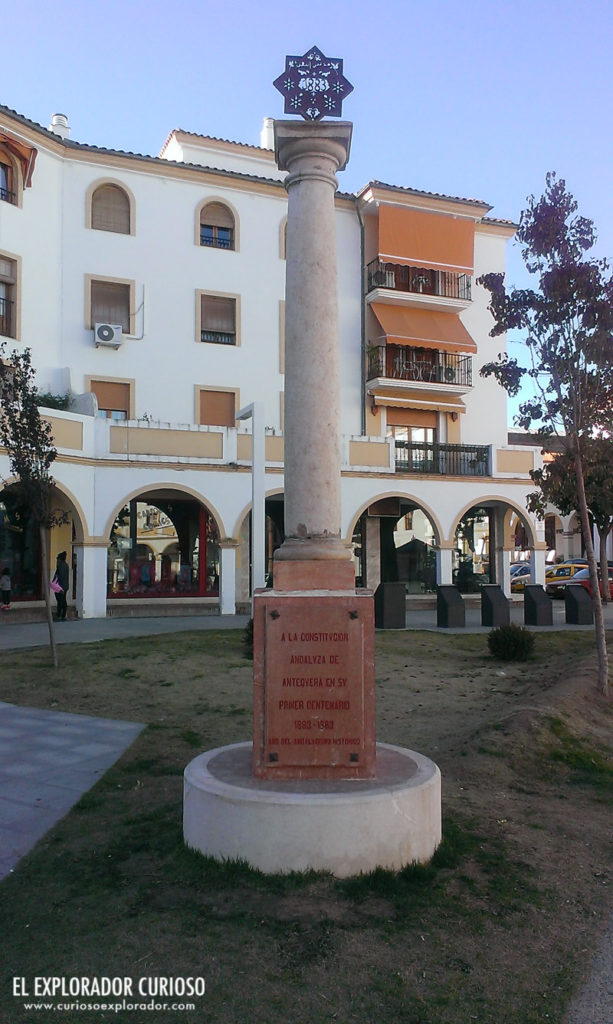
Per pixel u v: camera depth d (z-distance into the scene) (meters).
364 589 5.08
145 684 10.78
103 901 4.32
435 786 4.92
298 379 5.60
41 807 6.09
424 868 4.64
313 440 5.53
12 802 6.21
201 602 23.33
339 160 5.91
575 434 10.47
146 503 23.55
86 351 23.62
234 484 22.28
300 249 5.73
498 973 3.69
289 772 4.88
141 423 21.28
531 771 7.21
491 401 29.27
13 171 22.20
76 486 20.16
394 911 4.18
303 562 5.32
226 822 4.57
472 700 10.09
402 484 24.55
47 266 23.02
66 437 19.89
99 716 9.27
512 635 13.24
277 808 4.44
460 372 28.45
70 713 9.44
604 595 25.55
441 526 25.03
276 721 4.89
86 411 21.39
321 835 4.42
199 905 4.20
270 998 3.42
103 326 23.34
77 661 12.33
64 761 7.40
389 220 27.39
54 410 19.52
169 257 24.94
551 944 3.99
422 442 26.23
